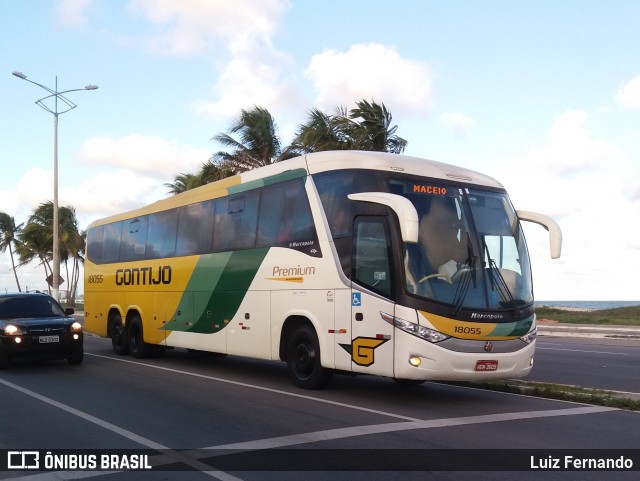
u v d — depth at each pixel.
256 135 33.91
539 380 13.84
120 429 8.53
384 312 10.05
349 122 32.22
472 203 10.80
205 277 14.52
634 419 9.34
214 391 11.60
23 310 15.66
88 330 20.39
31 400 10.72
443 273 10.02
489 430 8.49
